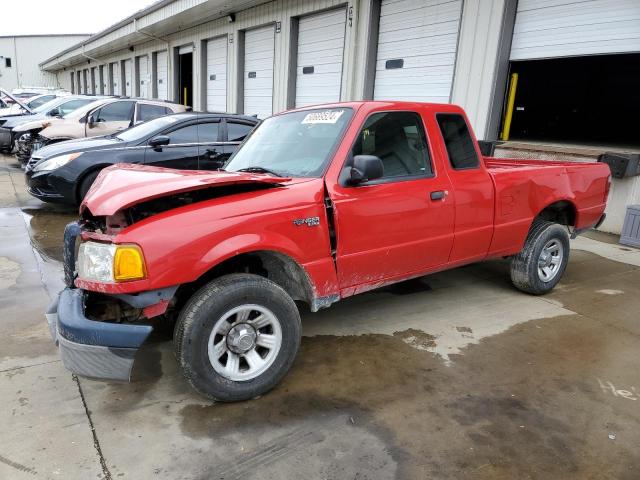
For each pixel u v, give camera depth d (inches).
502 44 324.5
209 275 116.4
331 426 104.7
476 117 346.3
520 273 178.5
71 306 102.3
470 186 151.6
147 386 119.1
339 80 468.8
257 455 95.3
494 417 108.7
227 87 676.7
